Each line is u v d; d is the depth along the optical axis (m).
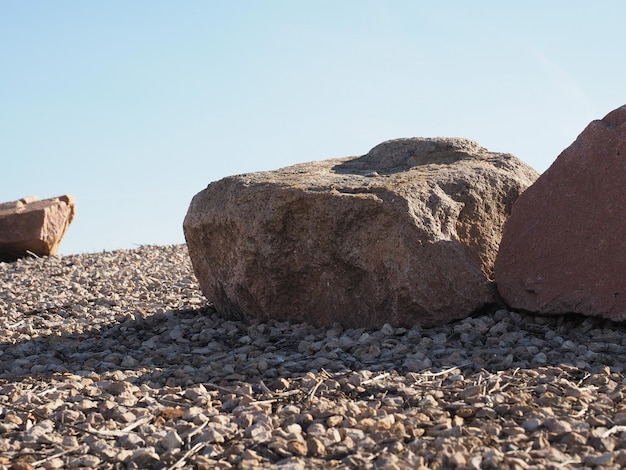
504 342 4.91
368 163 6.46
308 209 5.50
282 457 3.22
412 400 3.86
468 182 5.73
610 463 2.96
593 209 5.11
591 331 5.05
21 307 7.65
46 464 3.21
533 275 5.31
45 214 12.89
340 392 4.04
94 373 4.70
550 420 3.38
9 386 4.43
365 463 3.05
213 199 6.12
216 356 5.10
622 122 5.16
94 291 8.61
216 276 6.28
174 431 3.44
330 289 5.62
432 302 5.26
